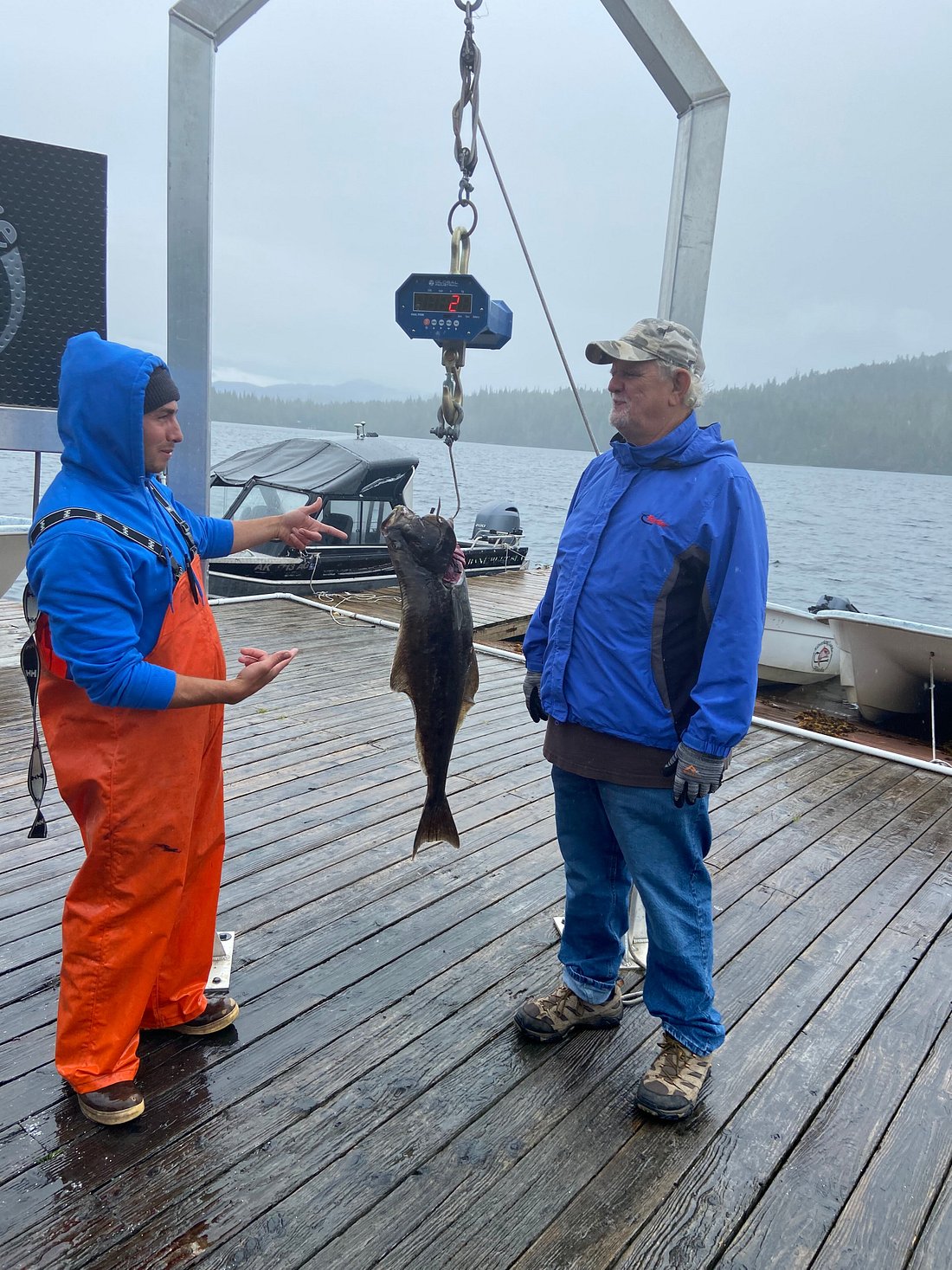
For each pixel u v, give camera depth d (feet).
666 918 7.68
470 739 17.97
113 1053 7.36
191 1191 6.72
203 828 8.04
